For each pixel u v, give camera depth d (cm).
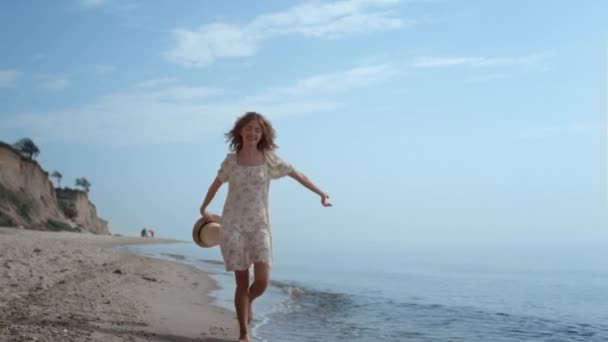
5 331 426
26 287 705
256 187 471
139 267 1203
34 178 6069
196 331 506
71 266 1027
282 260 2198
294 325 591
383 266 1806
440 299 866
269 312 681
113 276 928
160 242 5759
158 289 812
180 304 673
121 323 504
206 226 516
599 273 1519
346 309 728
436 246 6059
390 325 611
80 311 547
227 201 479
